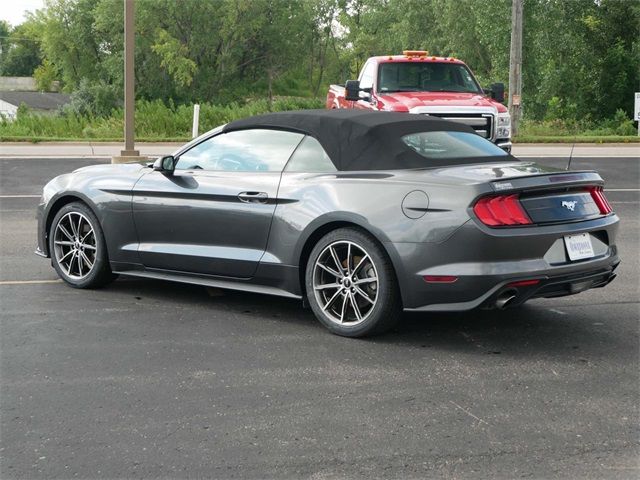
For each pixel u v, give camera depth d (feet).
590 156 73.97
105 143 80.84
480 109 42.73
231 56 236.02
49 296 21.85
